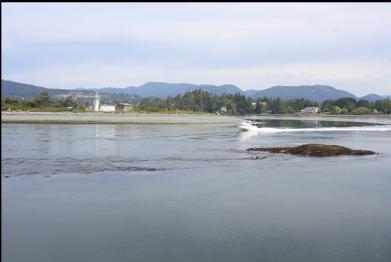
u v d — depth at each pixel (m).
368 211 22.30
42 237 18.12
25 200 24.08
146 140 65.31
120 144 57.88
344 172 35.06
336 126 127.56
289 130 102.12
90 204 23.34
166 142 62.22
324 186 28.72
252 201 24.30
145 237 18.22
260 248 17.05
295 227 19.58
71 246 17.20
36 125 102.31
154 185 28.73
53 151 48.34
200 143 61.22
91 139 65.38
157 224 19.91
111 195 25.55
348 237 18.30
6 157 42.66
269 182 30.09
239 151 50.31
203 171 34.97
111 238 18.06
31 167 36.28
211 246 17.27
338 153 47.75
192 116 147.00
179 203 23.77
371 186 28.83
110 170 35.22
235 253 16.56
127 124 117.19
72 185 28.53
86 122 117.19
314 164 39.81
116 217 20.92
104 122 119.00
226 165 38.62
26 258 16.03
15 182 29.47
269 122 158.12
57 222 20.09
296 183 29.75
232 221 20.41
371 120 190.75
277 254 16.45
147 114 147.00
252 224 19.98
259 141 67.25
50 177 31.62
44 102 157.62
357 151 48.78
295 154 47.72
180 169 36.09
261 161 41.69
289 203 23.88
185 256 16.25
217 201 24.27
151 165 38.28
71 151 48.59
